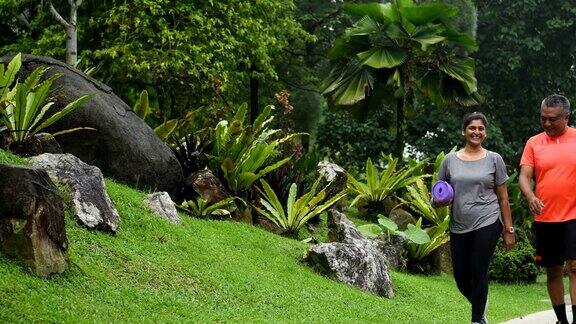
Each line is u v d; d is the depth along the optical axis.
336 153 23.34
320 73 24.53
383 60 15.66
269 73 20.28
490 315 8.66
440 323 7.64
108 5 17.66
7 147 8.02
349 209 16.55
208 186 10.54
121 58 16.28
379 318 7.36
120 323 4.93
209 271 7.27
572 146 6.13
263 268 8.31
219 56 18.23
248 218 11.21
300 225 11.57
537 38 24.50
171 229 8.16
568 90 26.66
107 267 6.33
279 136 15.92
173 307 5.79
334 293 8.12
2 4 17.64
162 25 16.75
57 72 9.35
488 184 6.22
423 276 12.12
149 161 9.73
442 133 23.88
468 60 16.55
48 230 5.62
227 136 11.38
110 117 9.37
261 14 19.44
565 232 6.07
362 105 17.66
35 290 5.08
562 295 6.37
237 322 5.76
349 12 16.73
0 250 5.46
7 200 5.48
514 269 14.12
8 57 9.35
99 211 7.27
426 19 15.87
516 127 26.09
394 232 11.81
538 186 6.24
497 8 25.31
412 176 16.08
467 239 6.23
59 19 14.30
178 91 18.22
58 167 7.34
